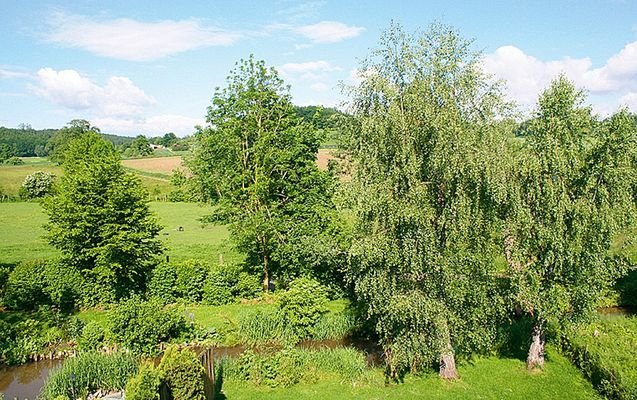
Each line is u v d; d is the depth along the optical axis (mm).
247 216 32844
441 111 18047
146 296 31016
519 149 20234
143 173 110938
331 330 27078
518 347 24938
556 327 25781
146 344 23859
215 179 33938
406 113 18547
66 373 19641
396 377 21328
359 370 21781
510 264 21156
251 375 21031
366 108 19797
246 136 33219
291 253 32500
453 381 21219
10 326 25547
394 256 19062
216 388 20344
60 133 105812
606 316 30688
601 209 19328
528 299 20438
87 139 47844
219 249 46344
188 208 78562
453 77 18547
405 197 18688
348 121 20828
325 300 28812
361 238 19500
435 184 19281
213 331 26469
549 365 22969
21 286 29266
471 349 22578
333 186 24547
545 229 19734
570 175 19688
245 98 32719
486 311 20422
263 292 33375
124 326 23719
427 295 19656
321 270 32469
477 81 18688
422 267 19250
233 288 32250
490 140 18203
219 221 34312
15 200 82688
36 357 24234
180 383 16391
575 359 23219
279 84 34000
